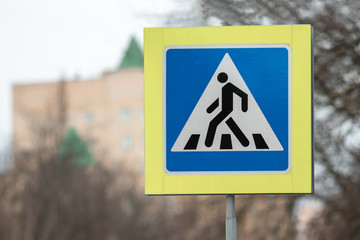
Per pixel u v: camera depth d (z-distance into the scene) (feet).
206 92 21.45
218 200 69.10
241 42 21.43
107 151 230.68
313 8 50.83
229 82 21.42
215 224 69.72
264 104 21.40
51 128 207.72
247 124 21.42
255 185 21.42
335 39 51.62
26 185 190.90
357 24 51.44
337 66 52.49
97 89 429.38
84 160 213.25
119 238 206.59
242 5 45.80
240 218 63.67
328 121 54.39
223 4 45.68
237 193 21.43
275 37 21.43
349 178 56.75
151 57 21.52
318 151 55.47
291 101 21.42
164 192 21.48
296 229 61.31
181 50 21.49
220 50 21.42
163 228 207.21
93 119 428.56
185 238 148.87
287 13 47.96
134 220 211.82
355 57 51.98
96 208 198.49
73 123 426.51
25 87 424.87
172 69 21.49
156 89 21.52
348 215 57.26
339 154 55.47
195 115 21.45
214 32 21.43
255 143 21.40
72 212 193.06
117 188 220.64
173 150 21.48
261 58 21.43
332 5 50.83
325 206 58.39
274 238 62.49
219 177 21.42
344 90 52.85
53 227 189.57
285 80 21.43
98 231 197.57
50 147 203.31
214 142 21.42
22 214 187.83
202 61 21.45
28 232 186.91
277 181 21.43
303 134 21.42
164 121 21.49
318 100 53.78
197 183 21.45
